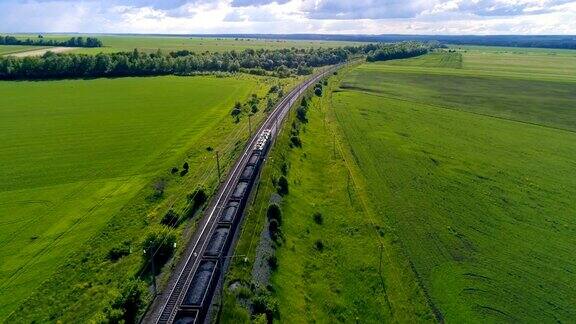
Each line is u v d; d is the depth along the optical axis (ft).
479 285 197.16
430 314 177.47
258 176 265.54
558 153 365.20
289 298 171.83
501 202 276.41
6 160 302.04
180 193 254.68
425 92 604.08
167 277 174.29
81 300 163.84
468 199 278.87
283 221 221.46
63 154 315.78
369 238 225.56
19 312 157.89
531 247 228.43
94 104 475.31
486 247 226.58
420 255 216.13
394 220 247.09
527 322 176.96
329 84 634.43
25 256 189.88
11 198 243.40
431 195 281.13
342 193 274.36
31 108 452.35
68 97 509.35
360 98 547.08
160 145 339.77
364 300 181.37
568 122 458.09
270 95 525.34
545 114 490.49
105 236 206.90
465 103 540.11
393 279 195.52
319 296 179.01
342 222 240.73
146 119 415.23
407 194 280.51
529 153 363.76
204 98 514.27
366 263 204.85
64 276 177.78
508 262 215.10
